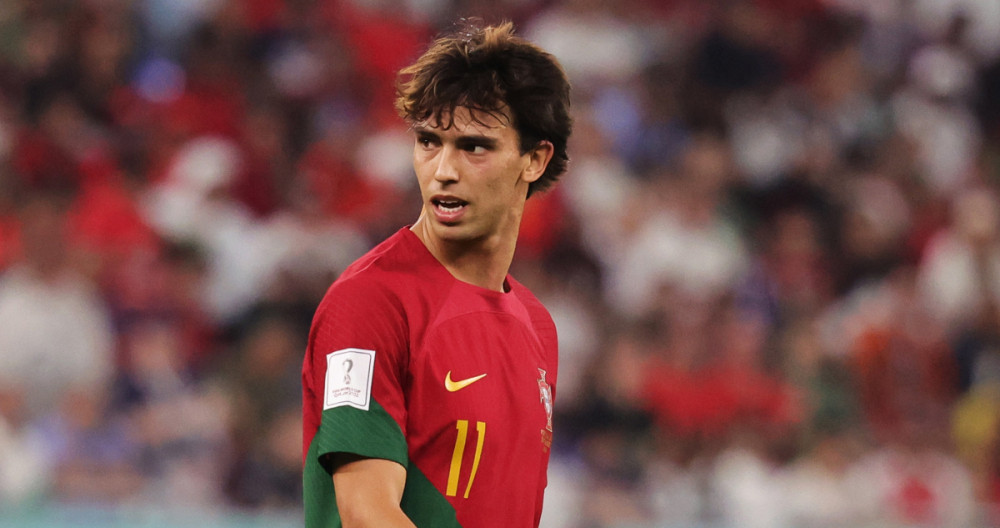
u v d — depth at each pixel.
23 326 26.78
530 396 9.18
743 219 36.59
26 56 34.00
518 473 9.00
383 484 8.24
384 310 8.60
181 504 23.56
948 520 27.00
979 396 31.38
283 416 26.06
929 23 45.06
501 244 9.28
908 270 36.03
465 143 8.73
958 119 43.12
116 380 27.05
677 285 31.45
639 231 34.34
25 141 32.22
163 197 32.00
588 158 36.22
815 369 30.48
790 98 41.19
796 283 34.91
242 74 36.44
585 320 29.86
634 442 27.89
